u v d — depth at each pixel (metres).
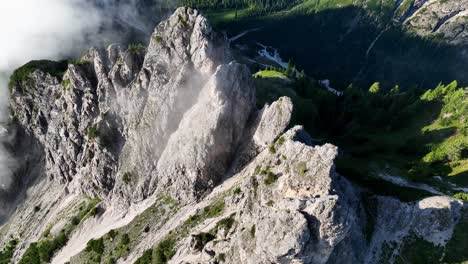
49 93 133.50
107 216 106.25
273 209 56.59
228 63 91.38
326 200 51.19
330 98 170.50
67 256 103.81
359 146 120.25
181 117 97.19
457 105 129.38
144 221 95.12
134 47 110.94
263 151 83.56
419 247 67.06
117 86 107.94
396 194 75.94
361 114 150.88
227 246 67.94
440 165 97.00
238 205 78.19
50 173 134.50
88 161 113.62
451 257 65.44
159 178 98.44
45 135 137.12
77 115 120.06
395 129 137.88
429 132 122.38
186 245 80.38
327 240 52.56
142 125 98.88
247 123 93.31
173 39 95.81
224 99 86.25
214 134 87.12
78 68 116.31
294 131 74.81
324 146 62.84
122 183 103.88
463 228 68.75
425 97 149.38
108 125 109.62
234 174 89.81
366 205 73.38
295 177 63.31
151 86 97.12
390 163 101.44
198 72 95.00
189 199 92.62
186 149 90.31
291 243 51.69
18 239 124.69
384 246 66.81
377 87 189.25
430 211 69.56
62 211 120.88
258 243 56.47
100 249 96.38
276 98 143.50
